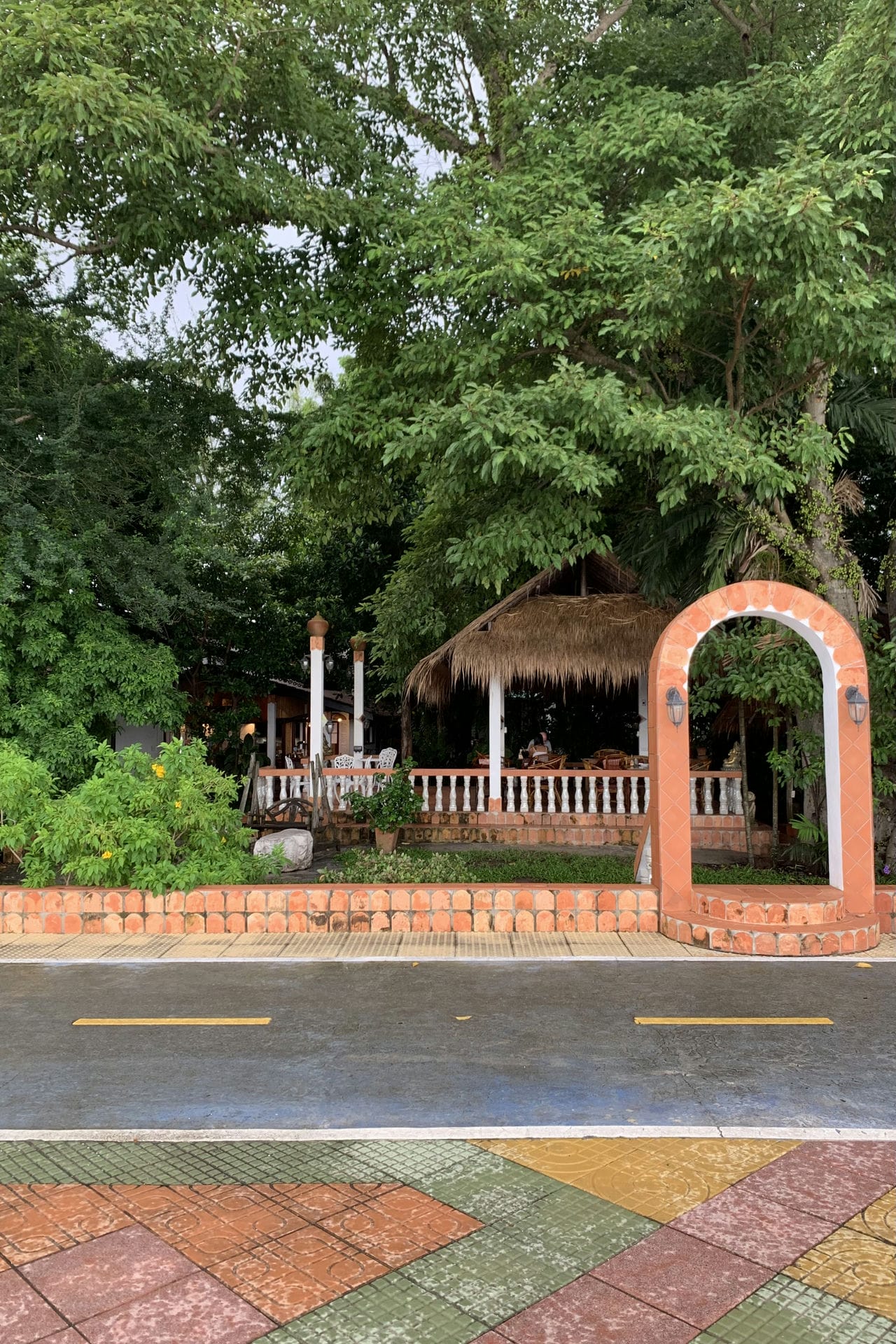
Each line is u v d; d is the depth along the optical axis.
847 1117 4.30
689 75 12.53
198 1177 3.76
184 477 14.43
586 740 19.66
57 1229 3.35
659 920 8.16
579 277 9.93
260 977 6.80
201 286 11.75
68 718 12.98
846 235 8.09
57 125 8.27
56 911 8.25
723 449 8.79
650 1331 2.74
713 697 11.27
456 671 13.70
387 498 13.88
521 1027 5.64
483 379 10.71
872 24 8.57
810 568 10.62
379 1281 3.01
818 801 11.27
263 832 13.42
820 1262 3.09
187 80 9.48
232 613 15.79
